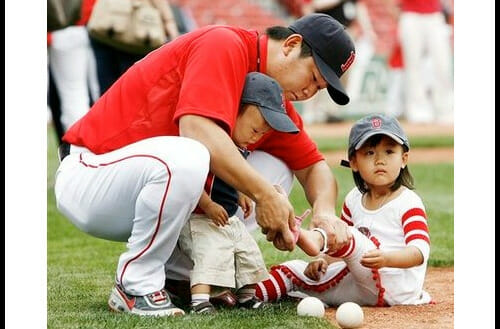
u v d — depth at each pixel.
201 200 15.70
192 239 15.88
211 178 16.19
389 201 17.12
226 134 15.31
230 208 16.67
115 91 16.44
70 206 16.27
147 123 16.05
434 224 26.31
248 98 15.83
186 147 14.99
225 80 15.51
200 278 15.59
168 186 14.86
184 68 15.95
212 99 15.35
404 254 16.25
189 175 14.83
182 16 37.59
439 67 61.50
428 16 60.31
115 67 32.78
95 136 16.20
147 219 15.12
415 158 44.28
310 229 17.05
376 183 16.92
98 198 15.80
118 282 15.59
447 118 62.19
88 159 16.08
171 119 16.03
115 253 22.67
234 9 82.88
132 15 31.53
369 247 16.47
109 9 31.41
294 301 17.14
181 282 17.14
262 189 15.28
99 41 32.16
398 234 16.92
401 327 15.30
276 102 15.91
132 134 16.05
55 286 18.53
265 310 15.84
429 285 19.19
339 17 54.50
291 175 18.48
